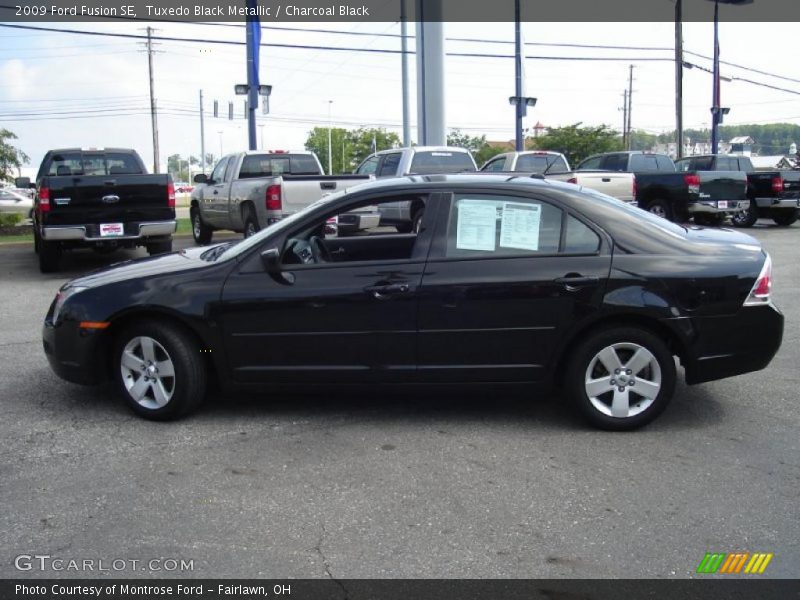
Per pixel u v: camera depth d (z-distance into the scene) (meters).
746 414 5.53
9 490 4.32
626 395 5.14
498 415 5.52
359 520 3.96
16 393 6.07
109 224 11.51
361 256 6.18
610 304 5.01
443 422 5.39
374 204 5.33
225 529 3.88
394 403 5.79
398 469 4.59
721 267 5.09
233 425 5.34
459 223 5.22
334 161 84.12
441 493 4.26
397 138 78.69
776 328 5.18
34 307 9.51
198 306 5.20
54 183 11.17
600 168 19.48
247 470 4.58
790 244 15.62
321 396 5.94
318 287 5.16
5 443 5.02
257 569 3.51
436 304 5.10
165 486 4.37
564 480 4.43
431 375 5.21
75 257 14.80
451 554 3.63
